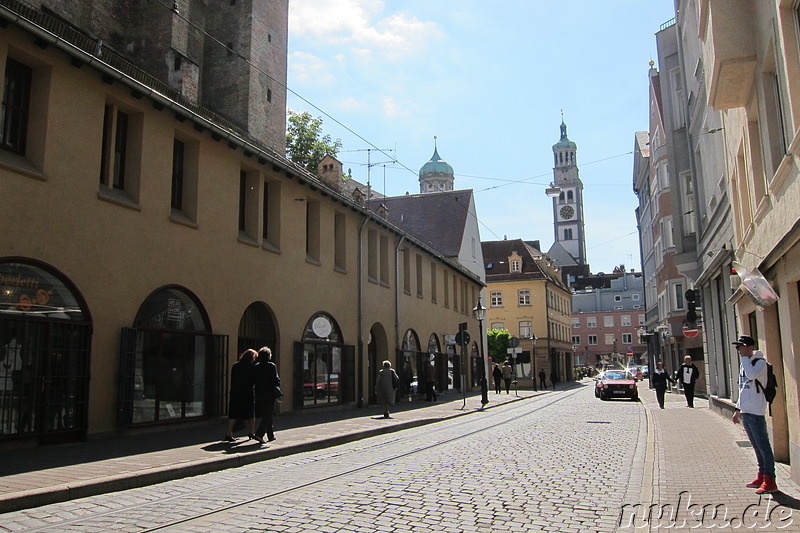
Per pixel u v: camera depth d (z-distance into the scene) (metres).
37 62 12.13
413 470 10.05
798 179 7.83
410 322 30.00
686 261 23.34
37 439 11.56
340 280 23.20
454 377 36.94
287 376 19.50
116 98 13.76
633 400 29.98
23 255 11.41
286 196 19.98
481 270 52.06
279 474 9.81
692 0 18.83
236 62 25.92
